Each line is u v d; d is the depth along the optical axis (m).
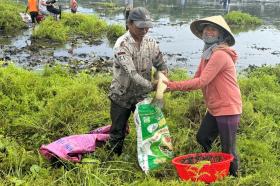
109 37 19.95
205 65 5.68
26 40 17.94
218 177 5.52
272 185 5.67
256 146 6.71
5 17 20.52
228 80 5.55
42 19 21.67
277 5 45.50
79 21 21.88
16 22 21.00
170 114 7.72
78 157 6.00
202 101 7.78
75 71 11.97
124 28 20.70
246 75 12.41
